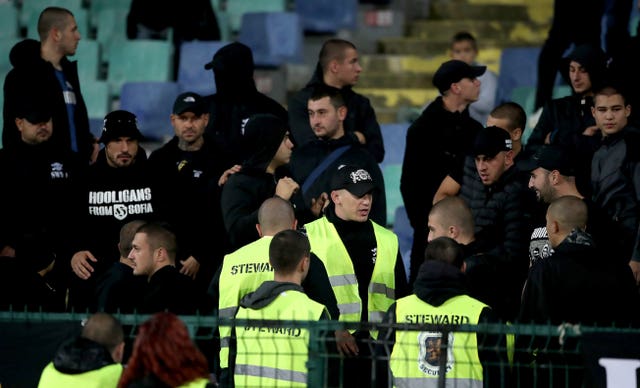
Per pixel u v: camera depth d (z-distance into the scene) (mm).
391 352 27391
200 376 21797
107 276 31047
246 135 32844
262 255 28906
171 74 50719
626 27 45344
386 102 52719
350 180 30266
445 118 37438
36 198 35688
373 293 30469
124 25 52844
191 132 36000
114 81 50906
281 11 54375
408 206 37469
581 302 27422
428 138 37188
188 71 49500
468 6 56844
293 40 52438
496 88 48719
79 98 39000
